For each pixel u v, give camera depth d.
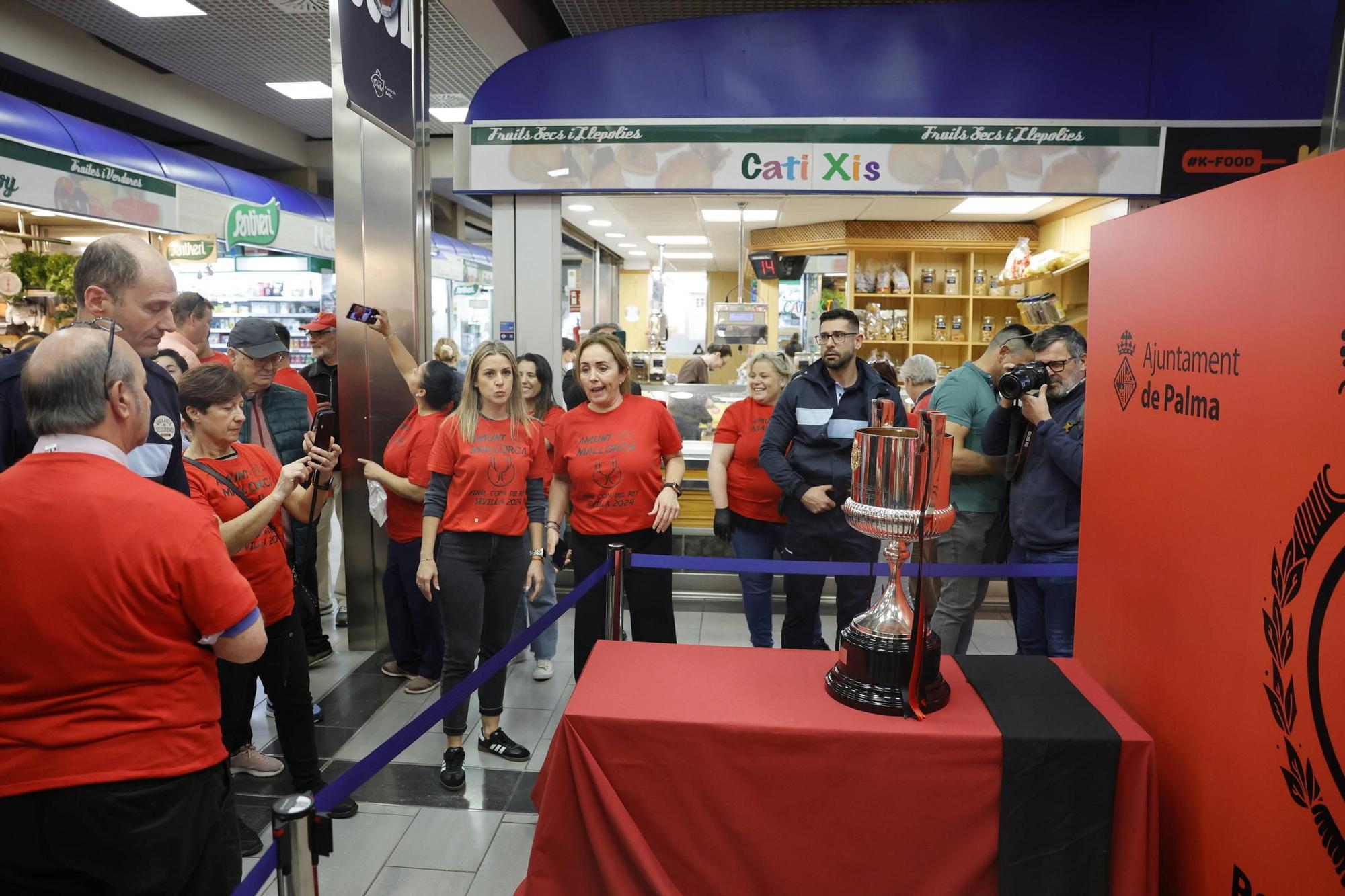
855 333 3.12
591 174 5.23
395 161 4.24
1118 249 1.53
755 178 5.23
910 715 1.39
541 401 3.80
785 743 1.35
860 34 5.17
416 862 2.39
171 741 1.39
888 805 1.35
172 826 1.39
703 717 1.39
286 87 9.72
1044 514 2.74
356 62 3.53
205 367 2.38
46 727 1.30
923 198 6.73
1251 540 1.11
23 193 6.22
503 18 5.98
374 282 4.21
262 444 3.48
